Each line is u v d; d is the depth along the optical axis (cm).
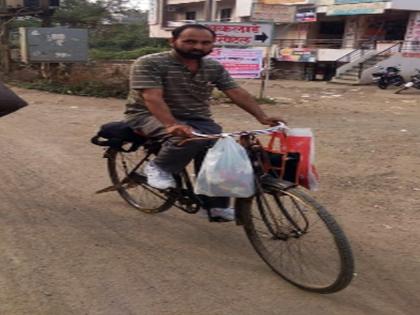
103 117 970
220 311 308
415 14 2541
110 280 338
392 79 2134
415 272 368
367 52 2508
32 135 770
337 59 2695
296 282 338
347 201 515
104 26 2694
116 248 386
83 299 313
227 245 399
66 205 471
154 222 439
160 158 378
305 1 2908
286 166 336
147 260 369
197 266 363
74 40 1409
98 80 1355
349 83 2395
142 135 403
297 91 1939
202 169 334
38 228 414
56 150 675
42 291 319
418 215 482
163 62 364
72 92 1338
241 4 3272
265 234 355
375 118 1156
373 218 471
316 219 371
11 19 1636
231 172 324
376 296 333
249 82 2266
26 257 363
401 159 695
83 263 359
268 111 1223
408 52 2391
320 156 702
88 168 593
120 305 309
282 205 335
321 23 3078
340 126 996
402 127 1003
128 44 3653
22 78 1475
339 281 314
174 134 340
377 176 606
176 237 411
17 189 509
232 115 1080
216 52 1368
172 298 320
